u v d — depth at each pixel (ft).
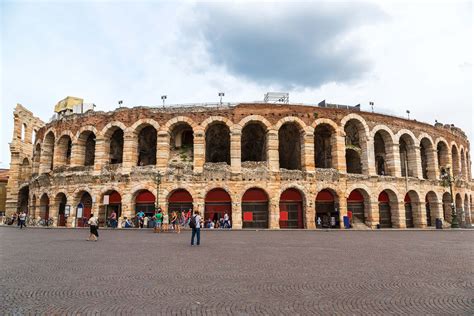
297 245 64.75
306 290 29.76
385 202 135.95
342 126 131.23
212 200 122.21
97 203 126.62
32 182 153.07
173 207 123.24
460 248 61.26
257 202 122.52
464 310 24.32
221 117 125.70
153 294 28.35
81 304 25.53
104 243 67.92
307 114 128.57
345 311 24.04
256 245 64.28
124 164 126.31
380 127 137.59
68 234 93.25
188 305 25.32
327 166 140.36
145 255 50.39
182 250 56.34
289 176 122.42
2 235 90.38
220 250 56.39
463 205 163.53
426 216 144.46
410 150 146.30
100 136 131.64
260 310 24.20
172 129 130.82
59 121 143.54
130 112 129.70
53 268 39.88
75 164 135.74
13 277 34.91
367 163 132.57
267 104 127.24
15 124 184.65
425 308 24.75
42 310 24.07
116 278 34.47
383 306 25.22
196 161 123.03
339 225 124.26
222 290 29.71
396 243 70.08
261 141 146.10
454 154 169.07
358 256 50.11
